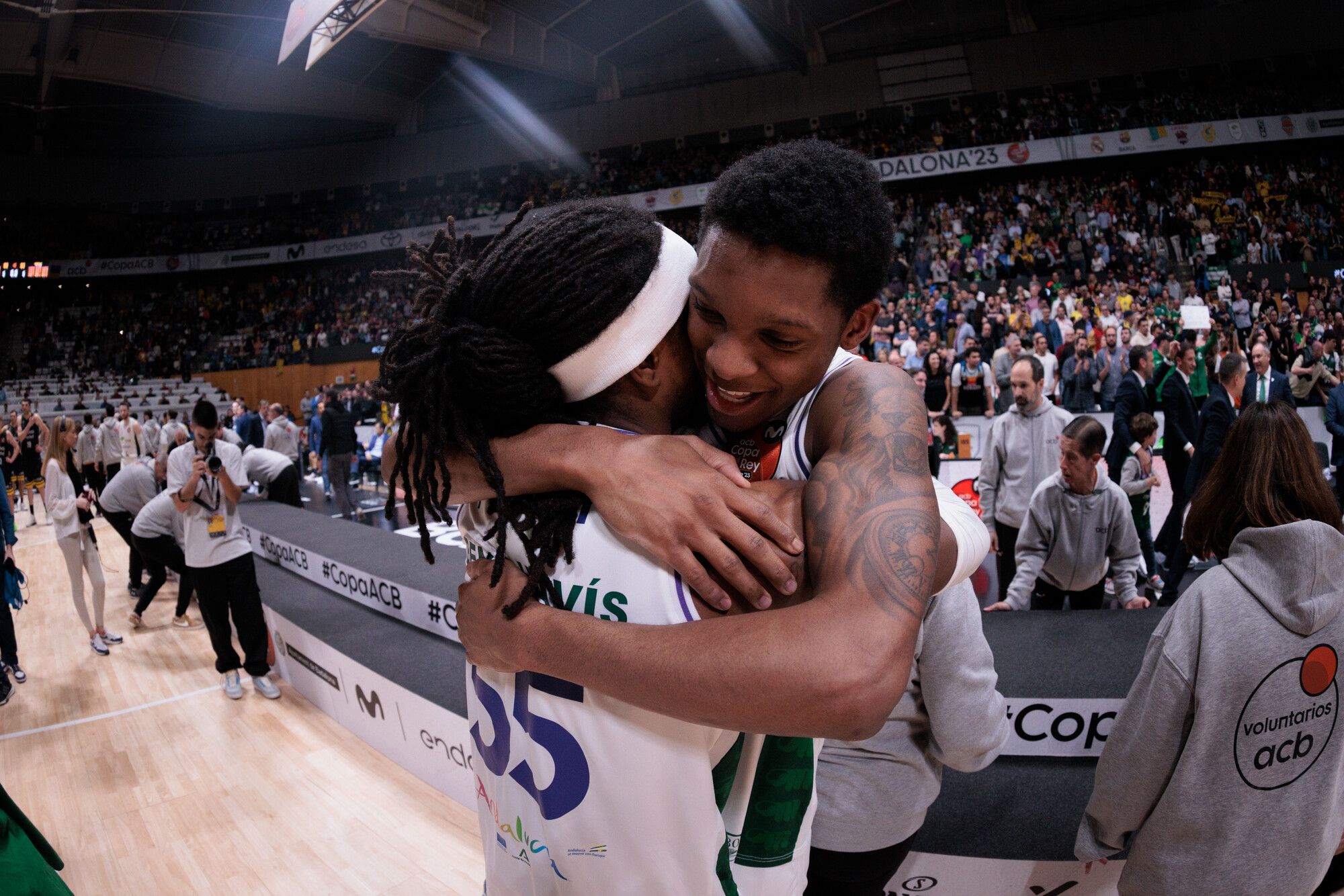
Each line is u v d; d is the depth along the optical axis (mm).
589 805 548
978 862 1669
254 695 3695
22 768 3135
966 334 9930
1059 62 17453
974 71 17797
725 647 470
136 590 5703
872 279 574
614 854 548
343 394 12633
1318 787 1153
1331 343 8359
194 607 5398
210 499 3525
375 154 20656
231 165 20922
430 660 2889
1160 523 5156
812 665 452
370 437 10305
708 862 544
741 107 18891
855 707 450
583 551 562
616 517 542
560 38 17547
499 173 20234
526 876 606
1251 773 1123
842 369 640
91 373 18953
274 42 15805
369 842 2438
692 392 673
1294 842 1154
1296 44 16562
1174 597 3516
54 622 5152
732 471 557
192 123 19812
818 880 1233
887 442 548
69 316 20250
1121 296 11602
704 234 575
